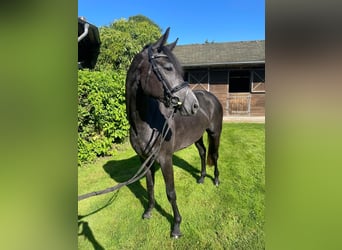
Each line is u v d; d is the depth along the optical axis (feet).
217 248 7.74
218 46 44.88
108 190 5.61
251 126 28.27
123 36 42.83
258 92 37.24
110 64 41.86
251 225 8.78
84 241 8.11
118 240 8.18
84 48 21.83
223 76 38.06
